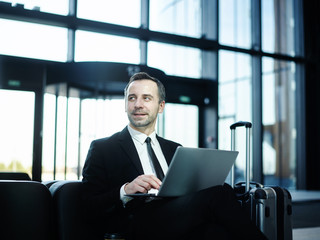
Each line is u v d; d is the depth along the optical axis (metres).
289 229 1.99
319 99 9.13
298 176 9.09
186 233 1.56
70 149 5.25
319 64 9.20
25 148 5.27
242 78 7.99
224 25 7.79
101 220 1.80
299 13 9.27
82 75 5.13
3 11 5.55
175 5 7.25
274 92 8.64
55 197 1.74
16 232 1.52
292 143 9.02
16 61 5.52
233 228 1.48
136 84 1.97
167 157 2.08
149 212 1.68
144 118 1.94
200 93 7.35
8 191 1.54
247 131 2.03
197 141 7.34
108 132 5.35
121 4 6.65
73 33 6.13
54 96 5.34
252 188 2.00
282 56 8.62
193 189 1.69
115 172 1.87
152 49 6.96
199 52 7.54
